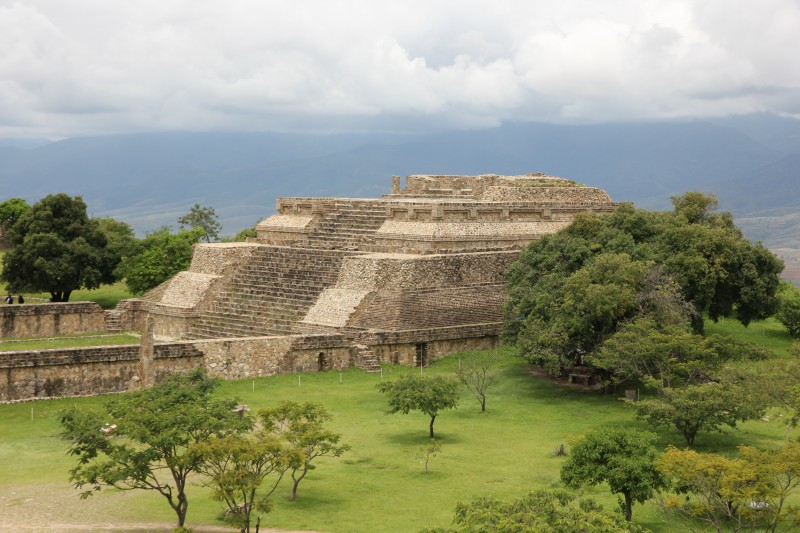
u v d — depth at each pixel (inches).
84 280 3981.3
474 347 3184.1
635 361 2500.0
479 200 3919.8
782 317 3513.8
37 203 4057.6
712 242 3107.8
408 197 4237.2
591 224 3272.6
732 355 2534.5
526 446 2192.4
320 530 1638.8
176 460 1600.6
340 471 1991.9
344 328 3034.0
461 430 2341.3
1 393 2386.8
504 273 3326.8
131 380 2556.6
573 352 2755.9
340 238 3713.1
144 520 1688.0
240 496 1744.6
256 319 3324.3
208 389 1892.2
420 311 3115.2
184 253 4232.3
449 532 1374.3
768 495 1577.3
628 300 2674.7
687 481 1652.3
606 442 1716.3
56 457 2042.3
